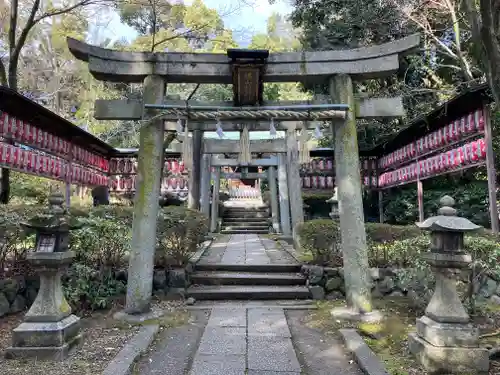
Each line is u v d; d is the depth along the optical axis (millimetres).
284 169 12367
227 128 8281
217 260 6961
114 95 15625
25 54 15891
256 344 3730
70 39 4500
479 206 8406
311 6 11156
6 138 6949
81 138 9852
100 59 4645
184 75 4785
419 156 8977
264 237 11320
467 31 8688
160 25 11492
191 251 6145
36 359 3152
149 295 4629
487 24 3066
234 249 8492
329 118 4805
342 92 4770
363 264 4570
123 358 3205
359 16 9781
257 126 8531
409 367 3125
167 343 3789
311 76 4848
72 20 12523
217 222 13742
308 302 5305
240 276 5988
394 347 3582
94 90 16781
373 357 3283
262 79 4855
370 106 4945
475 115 6602
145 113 4758
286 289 5594
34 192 10656
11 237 4637
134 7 10422
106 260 5234
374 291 5477
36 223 3264
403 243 4609
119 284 5129
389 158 10945
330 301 5352
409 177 9625
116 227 4898
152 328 4062
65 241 3508
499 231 5938
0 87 5832
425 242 4340
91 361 3184
